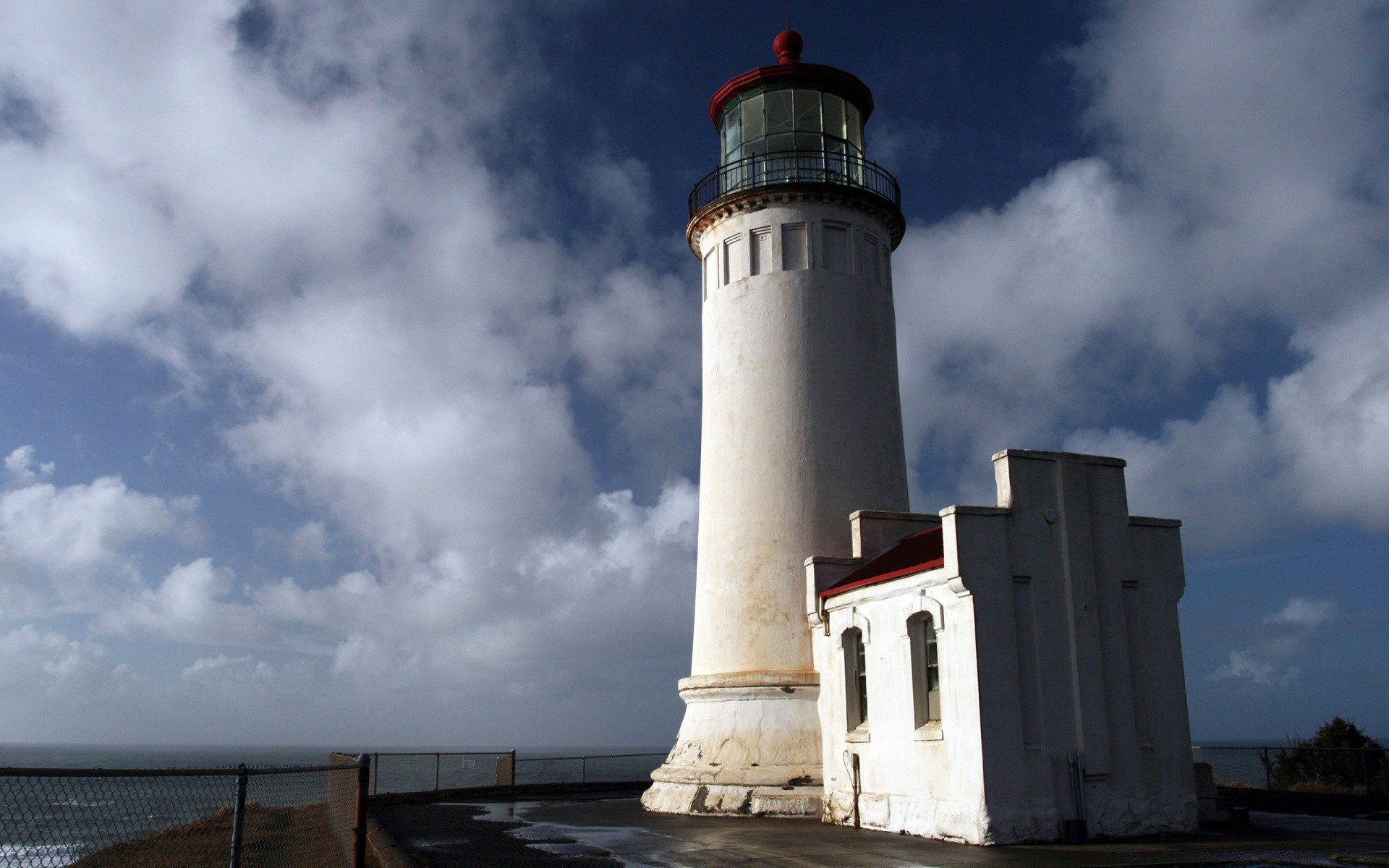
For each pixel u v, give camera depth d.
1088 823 19.00
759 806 24.22
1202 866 15.15
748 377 28.47
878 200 29.88
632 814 25.58
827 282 28.83
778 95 31.17
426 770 103.81
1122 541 20.95
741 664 26.48
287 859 16.92
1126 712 20.00
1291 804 27.66
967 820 18.77
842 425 27.81
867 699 22.50
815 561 24.83
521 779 78.31
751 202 29.47
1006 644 19.31
